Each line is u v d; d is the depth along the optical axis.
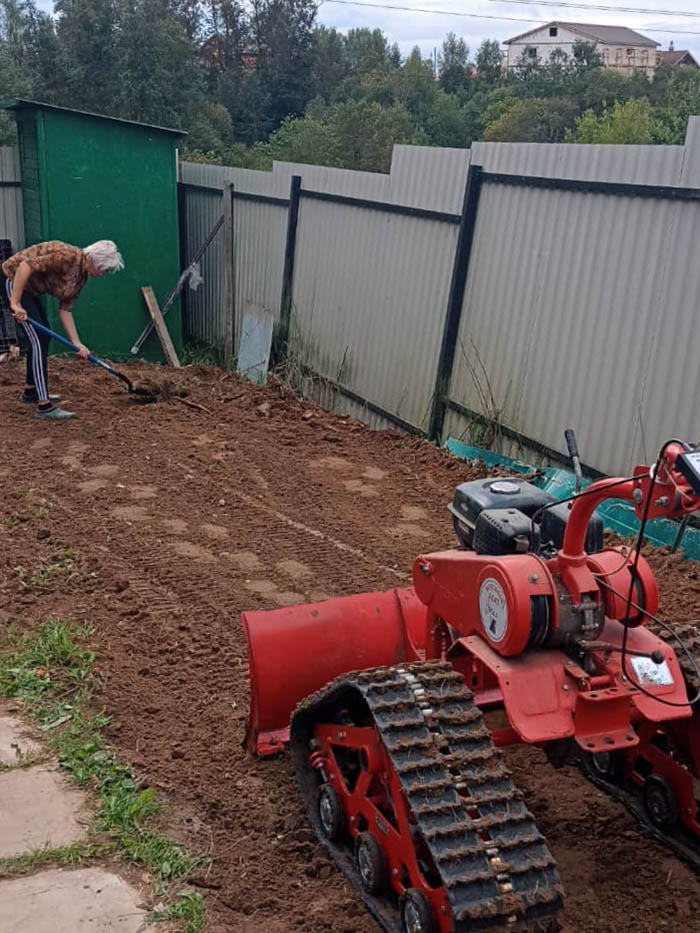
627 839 3.84
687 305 6.51
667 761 3.78
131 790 3.99
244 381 11.37
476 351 8.59
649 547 6.58
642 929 3.35
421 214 9.11
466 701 3.31
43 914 3.27
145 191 12.40
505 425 8.33
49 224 11.98
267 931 3.30
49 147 11.75
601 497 3.28
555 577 3.46
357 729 3.49
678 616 5.55
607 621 3.58
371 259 10.02
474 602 3.54
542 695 3.27
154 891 3.43
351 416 10.62
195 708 4.68
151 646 5.27
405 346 9.60
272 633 4.24
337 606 4.38
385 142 35.00
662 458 3.00
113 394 10.41
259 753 4.24
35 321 9.20
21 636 5.25
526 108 45.03
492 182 8.20
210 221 13.41
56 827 3.74
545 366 7.84
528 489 4.14
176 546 6.64
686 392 6.57
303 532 6.97
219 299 13.45
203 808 3.96
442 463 8.45
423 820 2.96
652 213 6.73
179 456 8.51
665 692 3.33
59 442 8.81
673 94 41.72
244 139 46.03
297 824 3.86
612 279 7.11
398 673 3.41
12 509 7.20
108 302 12.51
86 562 6.27
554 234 7.61
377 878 3.34
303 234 11.22
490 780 3.09
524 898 2.85
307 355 11.39
